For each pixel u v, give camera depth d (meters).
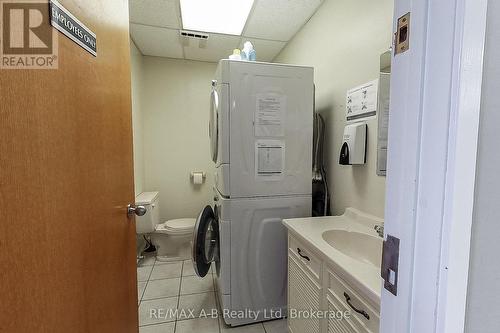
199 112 3.34
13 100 0.50
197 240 1.90
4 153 0.48
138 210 1.18
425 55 0.40
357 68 1.67
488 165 0.42
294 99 1.82
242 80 1.73
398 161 0.46
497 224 0.43
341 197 1.87
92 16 0.82
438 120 0.39
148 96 3.18
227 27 2.42
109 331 0.94
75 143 0.72
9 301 0.49
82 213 0.75
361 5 1.62
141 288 2.33
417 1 0.41
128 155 1.16
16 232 0.51
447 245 0.39
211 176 3.40
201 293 2.25
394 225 0.47
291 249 1.62
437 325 0.41
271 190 1.83
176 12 2.18
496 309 0.44
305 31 2.36
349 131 1.63
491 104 0.41
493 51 0.40
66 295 0.67
